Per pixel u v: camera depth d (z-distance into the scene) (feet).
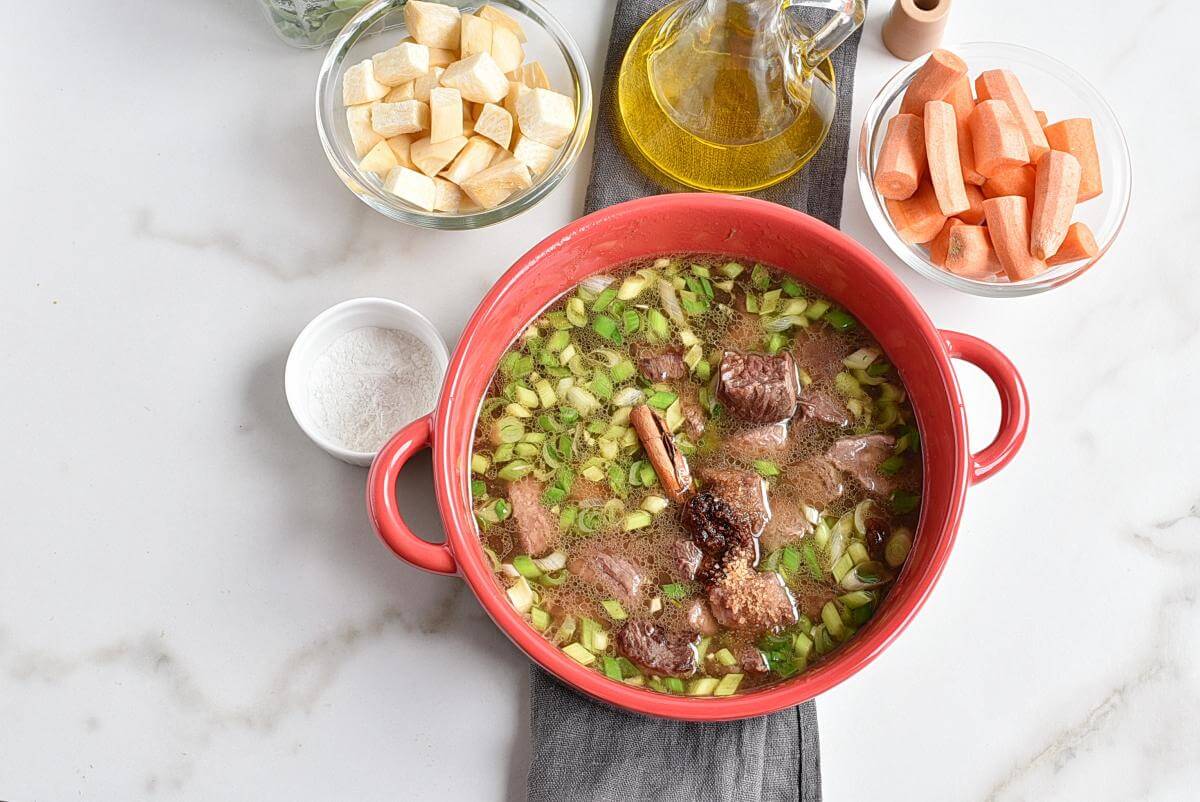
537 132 2.38
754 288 2.33
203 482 2.43
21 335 2.48
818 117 2.48
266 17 2.58
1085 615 2.42
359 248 2.52
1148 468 2.47
